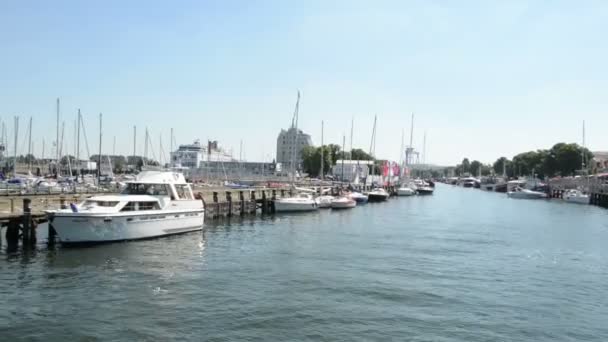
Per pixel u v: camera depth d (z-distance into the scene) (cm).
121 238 4341
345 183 12962
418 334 2394
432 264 3938
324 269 3634
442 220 7438
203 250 4238
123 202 4391
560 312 2802
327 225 6350
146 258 3819
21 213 4084
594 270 3916
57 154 9356
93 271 3359
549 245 5128
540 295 3138
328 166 19138
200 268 3562
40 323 2394
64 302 2695
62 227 3997
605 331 2523
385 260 4038
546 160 18200
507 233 6028
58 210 4094
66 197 4944
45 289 2919
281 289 3066
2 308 2580
